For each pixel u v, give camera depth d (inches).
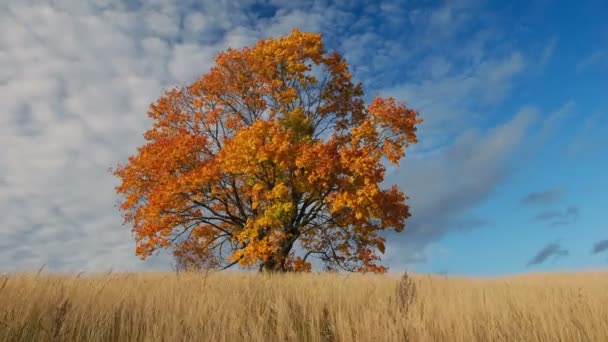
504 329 215.6
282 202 749.3
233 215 873.5
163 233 791.7
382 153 717.3
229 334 193.3
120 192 793.6
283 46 815.1
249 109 838.5
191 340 183.9
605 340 199.8
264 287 317.7
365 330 205.5
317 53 828.0
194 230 834.2
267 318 221.1
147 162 775.7
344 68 849.5
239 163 714.8
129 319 205.8
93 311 202.5
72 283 261.1
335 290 303.3
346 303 263.6
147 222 782.5
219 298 259.3
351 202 671.1
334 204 687.1
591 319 227.0
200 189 788.6
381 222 749.3
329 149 714.8
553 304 262.7
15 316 186.9
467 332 206.7
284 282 349.7
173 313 218.1
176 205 777.6
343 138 807.7
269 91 813.2
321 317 230.4
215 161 768.9
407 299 258.8
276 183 754.2
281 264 746.2
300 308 246.4
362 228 750.5
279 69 839.7
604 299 275.7
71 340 180.7
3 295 209.5
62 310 192.2
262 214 789.9
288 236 750.5
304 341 203.0
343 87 861.8
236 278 368.5
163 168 765.9
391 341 195.0
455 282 426.6
